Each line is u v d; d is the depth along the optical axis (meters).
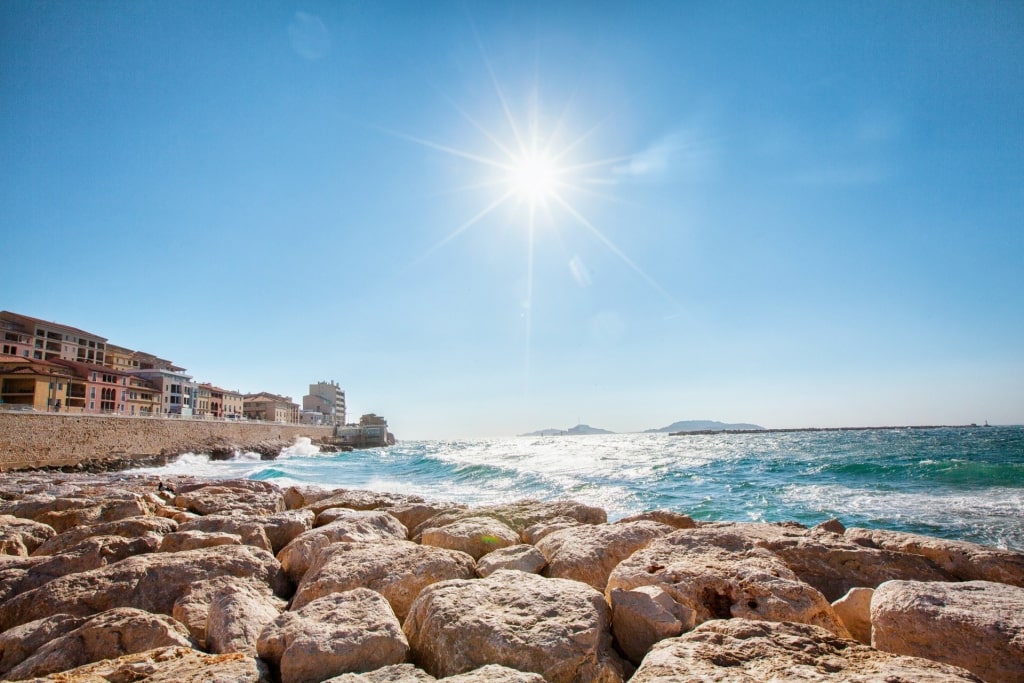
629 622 5.06
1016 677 3.97
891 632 4.61
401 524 11.85
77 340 87.62
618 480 34.22
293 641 4.51
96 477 35.03
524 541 10.68
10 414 42.66
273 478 39.44
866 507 22.08
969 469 35.47
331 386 170.62
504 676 3.70
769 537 8.88
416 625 5.16
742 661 3.72
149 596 7.02
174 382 92.06
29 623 5.99
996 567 7.52
